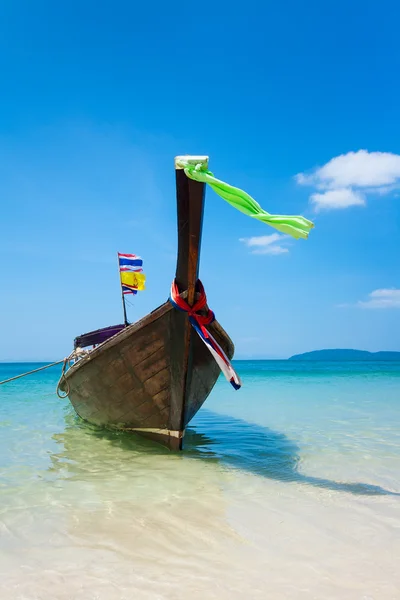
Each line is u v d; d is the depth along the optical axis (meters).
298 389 19.22
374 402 14.04
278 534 3.90
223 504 4.68
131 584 3.06
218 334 7.04
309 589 2.99
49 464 6.39
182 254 5.69
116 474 5.86
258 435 8.55
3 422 10.10
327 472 5.91
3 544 3.72
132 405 7.10
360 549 3.60
